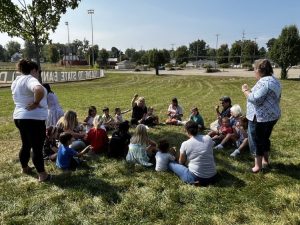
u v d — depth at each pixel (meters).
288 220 4.38
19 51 185.88
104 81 44.00
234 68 91.12
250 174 6.05
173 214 4.65
